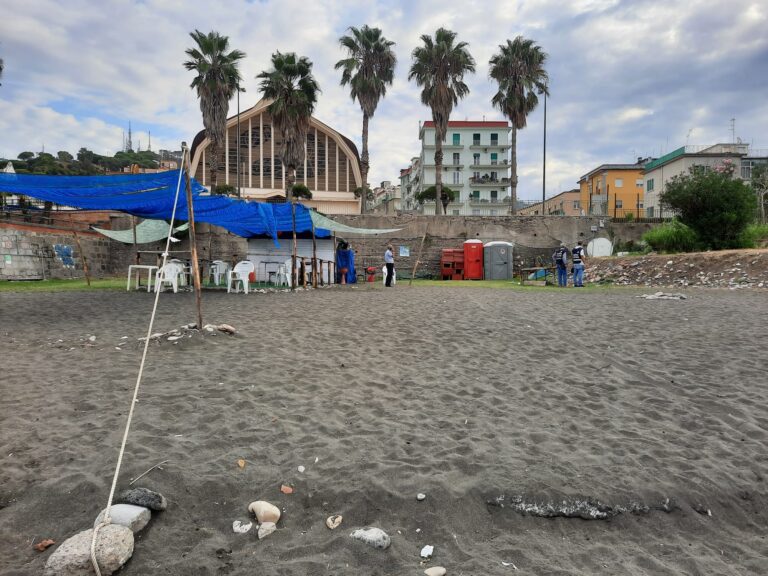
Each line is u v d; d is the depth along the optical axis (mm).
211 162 28750
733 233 21781
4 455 3244
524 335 7859
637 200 61156
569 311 10859
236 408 4238
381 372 5562
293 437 3676
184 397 4465
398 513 2750
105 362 5730
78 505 2717
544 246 28906
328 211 46562
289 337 7461
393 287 19656
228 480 2998
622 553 2479
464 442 3627
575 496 2896
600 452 3496
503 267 27281
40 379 4984
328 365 5805
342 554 2383
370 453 3426
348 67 31250
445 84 31594
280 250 22297
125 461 3168
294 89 29047
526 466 3256
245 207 14734
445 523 2674
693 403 4551
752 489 3033
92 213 25500
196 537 2508
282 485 2977
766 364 5855
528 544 2535
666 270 20125
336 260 22141
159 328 8094
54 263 21844
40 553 2355
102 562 2178
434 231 28531
